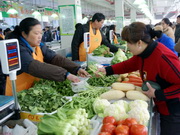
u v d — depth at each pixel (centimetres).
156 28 428
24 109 159
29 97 171
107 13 3011
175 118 168
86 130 128
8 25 1405
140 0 883
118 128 115
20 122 151
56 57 246
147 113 140
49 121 120
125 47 511
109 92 187
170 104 169
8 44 127
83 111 135
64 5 540
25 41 205
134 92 183
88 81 234
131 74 252
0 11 1172
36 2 1501
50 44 917
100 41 419
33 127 143
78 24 499
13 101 151
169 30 507
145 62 170
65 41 571
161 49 161
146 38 157
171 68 153
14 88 145
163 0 1805
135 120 126
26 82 212
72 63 241
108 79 234
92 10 2444
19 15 1362
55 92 185
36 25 202
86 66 288
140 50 164
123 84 198
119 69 219
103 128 121
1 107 140
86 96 190
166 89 161
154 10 3133
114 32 807
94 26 394
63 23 557
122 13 1341
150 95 169
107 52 382
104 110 152
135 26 157
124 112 145
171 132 168
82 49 394
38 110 157
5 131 139
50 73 183
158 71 162
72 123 121
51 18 1912
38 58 230
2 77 248
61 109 135
